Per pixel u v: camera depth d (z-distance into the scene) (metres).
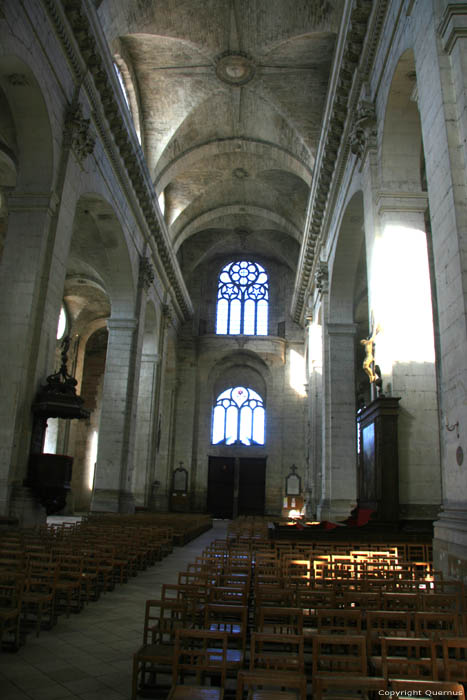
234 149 27.52
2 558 8.38
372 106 14.34
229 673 5.37
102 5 16.78
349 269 21.94
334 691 4.54
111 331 23.52
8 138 15.05
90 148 15.80
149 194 22.98
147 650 4.98
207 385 39.00
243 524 20.92
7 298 13.45
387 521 11.83
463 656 5.34
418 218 13.38
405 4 11.17
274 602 6.37
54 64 13.95
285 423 37.62
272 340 38.62
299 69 22.56
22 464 12.84
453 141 8.70
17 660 5.65
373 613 5.12
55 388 13.48
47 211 13.99
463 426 7.92
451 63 9.00
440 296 8.91
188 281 40.59
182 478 36.75
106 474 21.94
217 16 20.25
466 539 7.50
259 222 36.31
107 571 9.07
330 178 20.81
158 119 24.39
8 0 11.55
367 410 13.69
